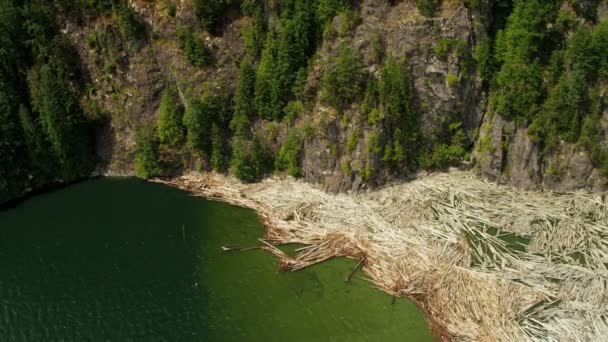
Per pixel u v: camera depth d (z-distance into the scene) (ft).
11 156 185.98
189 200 186.91
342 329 134.31
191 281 151.53
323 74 178.81
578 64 165.27
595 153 164.14
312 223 168.25
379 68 175.63
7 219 178.40
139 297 145.89
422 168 182.29
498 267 144.15
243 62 188.14
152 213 180.65
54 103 188.55
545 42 172.86
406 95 174.60
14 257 160.76
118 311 141.49
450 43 173.78
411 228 159.53
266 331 134.92
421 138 179.73
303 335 133.18
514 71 169.89
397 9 176.14
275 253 160.15
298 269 153.28
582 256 146.82
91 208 184.03
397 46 175.32
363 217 166.61
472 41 176.65
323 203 175.32
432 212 164.35
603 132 164.96
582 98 165.27
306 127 179.32
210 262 158.81
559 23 172.76
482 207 165.78
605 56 162.40
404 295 141.69
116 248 164.96
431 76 176.65
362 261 153.69
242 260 159.02
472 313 131.13
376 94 173.06
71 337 133.69
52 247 165.37
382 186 177.99
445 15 173.27
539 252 149.18
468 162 182.50
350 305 141.08
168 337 133.69
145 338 133.28
